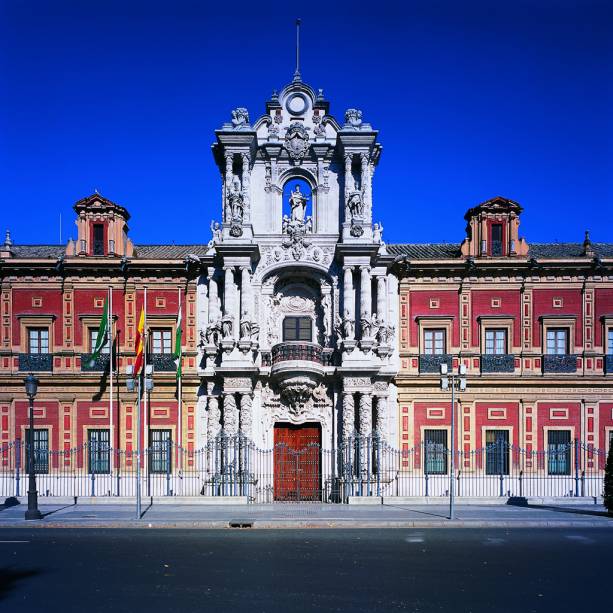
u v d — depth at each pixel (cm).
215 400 3812
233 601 1622
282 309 4009
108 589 1738
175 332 4059
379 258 3897
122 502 3428
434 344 4103
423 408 4016
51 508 3250
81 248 4069
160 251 4444
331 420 3844
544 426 3994
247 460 3666
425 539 2469
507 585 1795
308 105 4016
